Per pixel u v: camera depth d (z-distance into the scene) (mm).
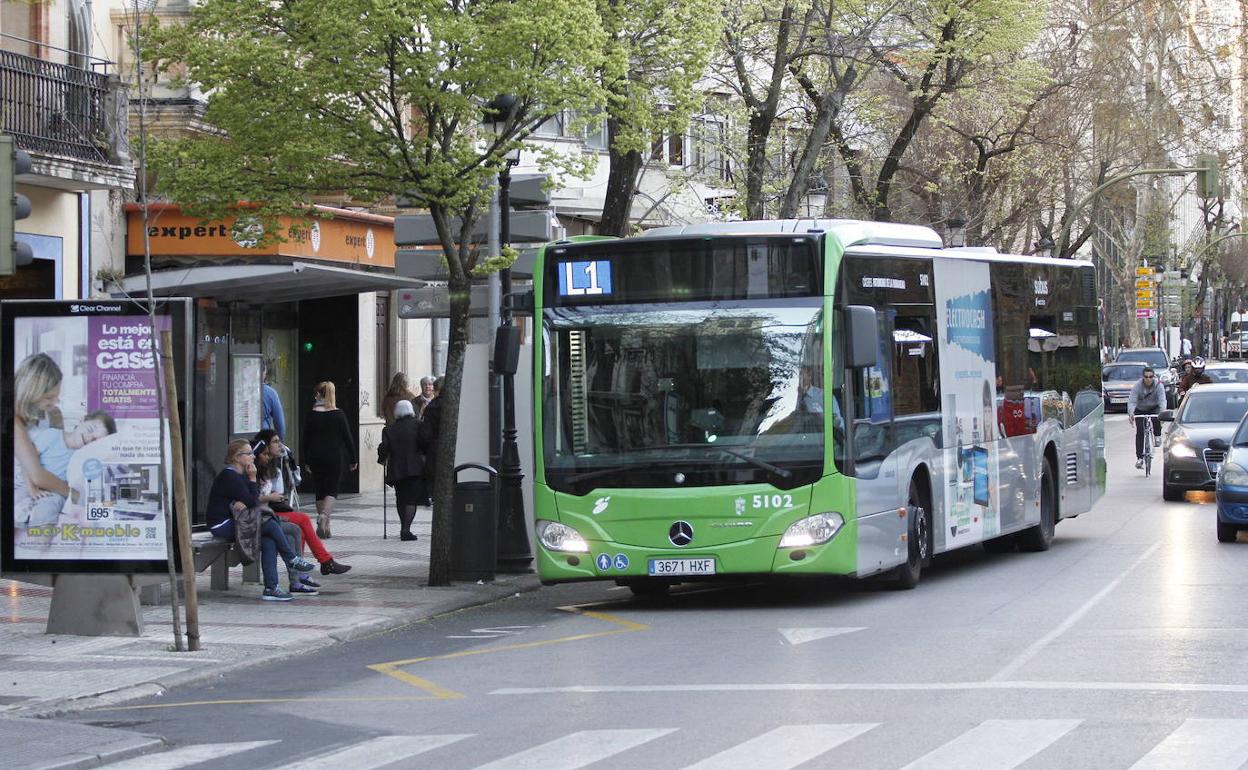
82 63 27875
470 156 19922
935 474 20609
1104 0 53875
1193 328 130250
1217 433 32000
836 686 12875
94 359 16562
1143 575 20297
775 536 17922
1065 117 50594
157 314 16516
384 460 27469
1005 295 23703
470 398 25031
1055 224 67250
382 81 19625
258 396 30859
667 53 23391
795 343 18125
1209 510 30062
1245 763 9727
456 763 10438
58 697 13555
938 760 9969
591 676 13938
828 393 18016
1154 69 60906
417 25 19453
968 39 38156
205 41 20031
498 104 19922
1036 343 24938
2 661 15438
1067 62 51875
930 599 18703
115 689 13938
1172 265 103500
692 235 18406
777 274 18250
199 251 29828
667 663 14523
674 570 18078
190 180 20297
